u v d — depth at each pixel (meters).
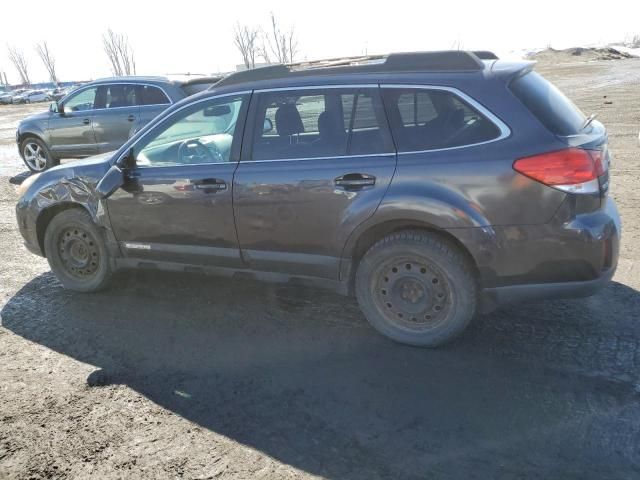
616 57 61.28
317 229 3.43
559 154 2.85
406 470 2.37
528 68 3.33
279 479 2.35
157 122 3.97
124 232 4.14
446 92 3.11
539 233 2.93
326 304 4.11
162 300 4.31
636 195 6.57
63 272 4.53
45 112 10.30
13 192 8.86
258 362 3.33
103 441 2.66
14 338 3.77
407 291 3.34
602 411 2.67
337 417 2.76
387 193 3.17
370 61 3.52
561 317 3.63
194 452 2.55
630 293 3.93
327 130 3.39
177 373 3.24
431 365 3.18
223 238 3.76
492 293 3.13
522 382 2.95
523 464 2.36
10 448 2.63
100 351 3.54
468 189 3.00
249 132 3.63
